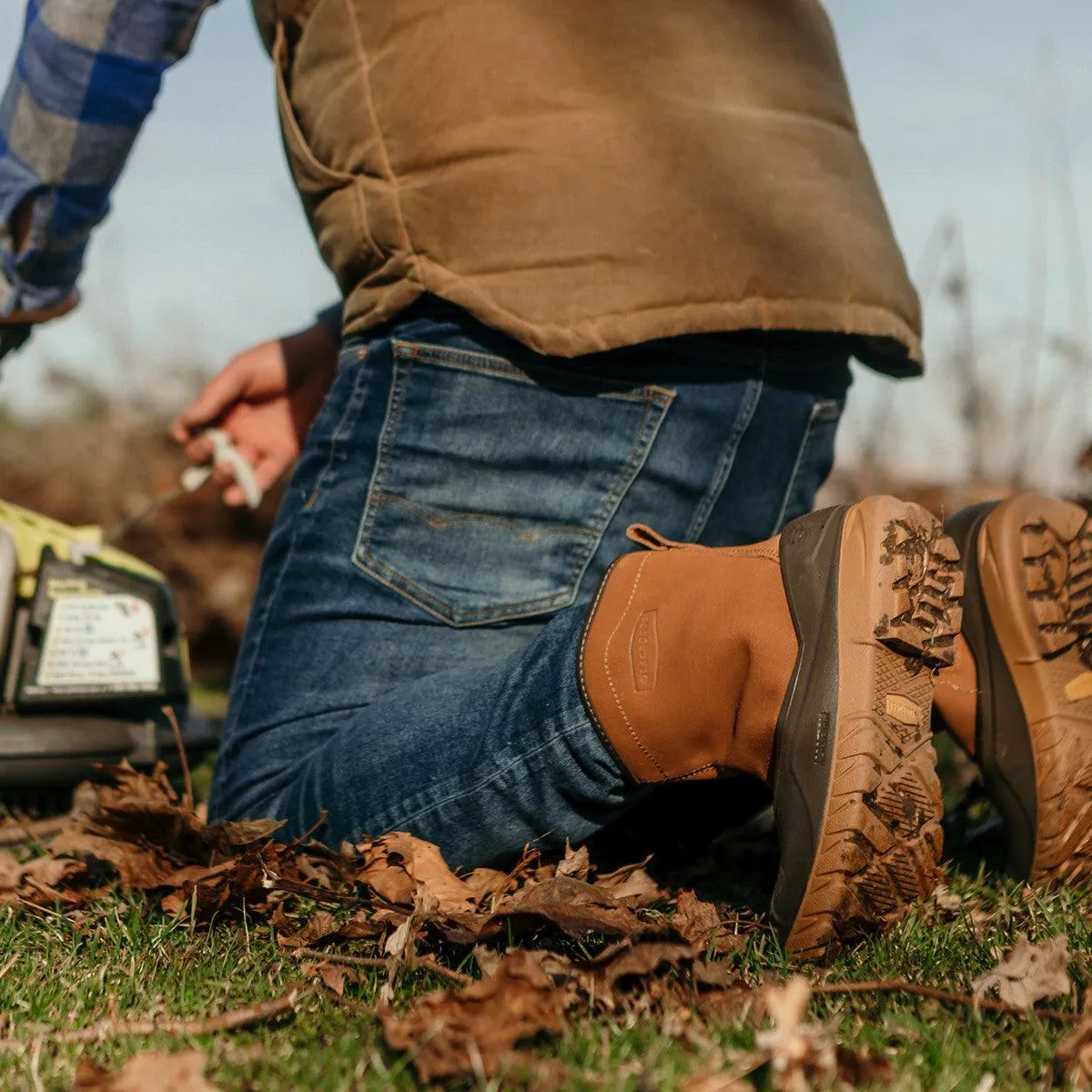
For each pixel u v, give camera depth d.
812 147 1.93
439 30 1.83
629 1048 1.24
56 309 2.31
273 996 1.48
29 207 2.17
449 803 1.71
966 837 2.21
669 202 1.77
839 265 1.86
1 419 5.80
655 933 1.44
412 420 1.83
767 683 1.48
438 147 1.80
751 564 1.54
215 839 1.83
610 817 1.69
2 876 1.91
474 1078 1.20
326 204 1.93
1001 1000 1.40
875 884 1.48
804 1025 1.28
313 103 1.94
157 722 2.48
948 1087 1.18
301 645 1.92
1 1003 1.47
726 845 2.18
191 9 2.07
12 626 2.37
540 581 1.86
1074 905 1.75
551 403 1.81
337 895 1.75
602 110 1.80
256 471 2.55
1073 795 1.76
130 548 5.41
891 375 2.15
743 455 1.92
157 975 1.56
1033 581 1.75
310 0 1.94
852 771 1.43
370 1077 1.21
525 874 1.79
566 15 1.83
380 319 1.85
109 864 1.99
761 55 1.93
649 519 1.87
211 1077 1.23
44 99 2.09
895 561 1.44
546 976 1.37
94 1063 1.24
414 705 1.79
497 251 1.77
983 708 1.81
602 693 1.57
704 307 1.76
